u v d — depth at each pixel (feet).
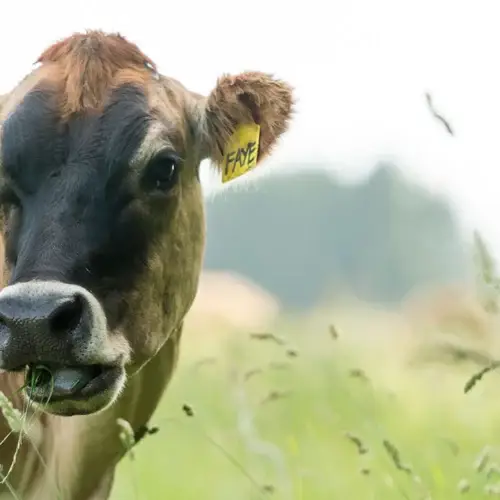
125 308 32.96
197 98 37.81
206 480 53.67
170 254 35.01
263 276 434.71
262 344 79.30
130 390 35.83
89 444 35.53
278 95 37.58
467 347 38.96
